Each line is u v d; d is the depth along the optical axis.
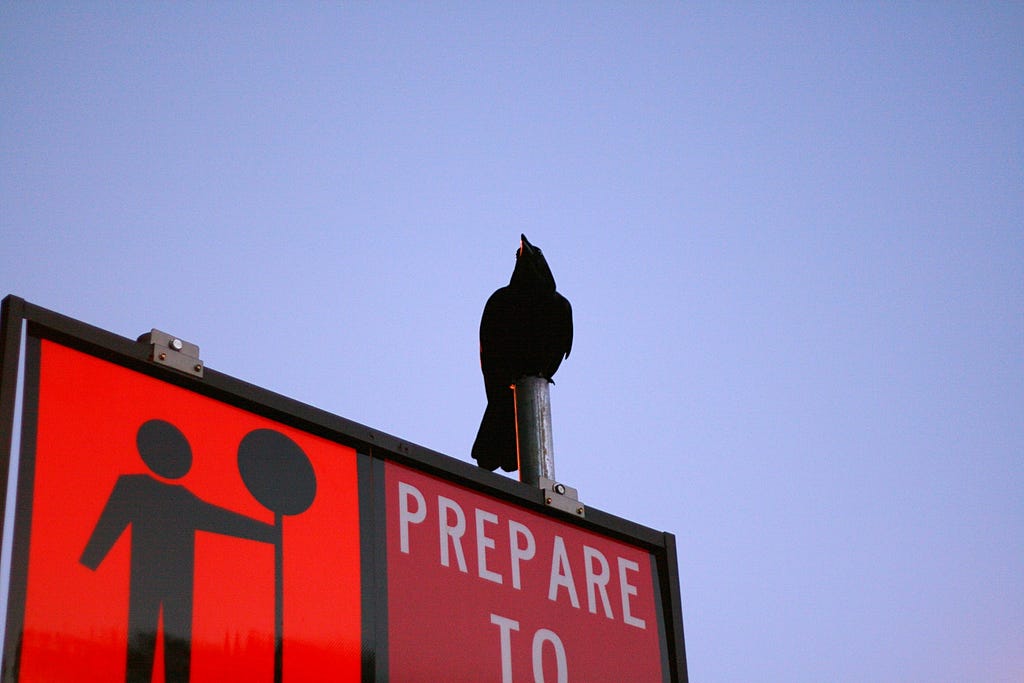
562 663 6.52
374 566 5.89
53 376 5.13
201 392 5.60
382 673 5.70
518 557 6.60
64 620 4.80
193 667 5.09
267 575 5.47
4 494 4.75
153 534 5.18
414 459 6.29
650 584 7.25
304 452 5.86
